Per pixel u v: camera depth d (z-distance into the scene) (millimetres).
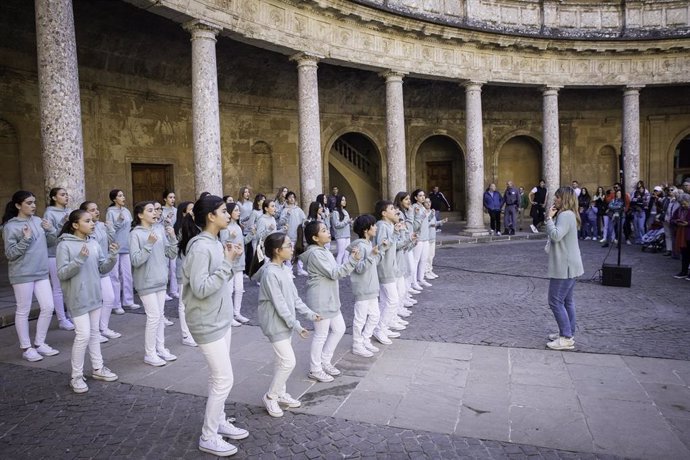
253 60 20250
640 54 23125
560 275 6871
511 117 28594
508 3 21828
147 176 18453
